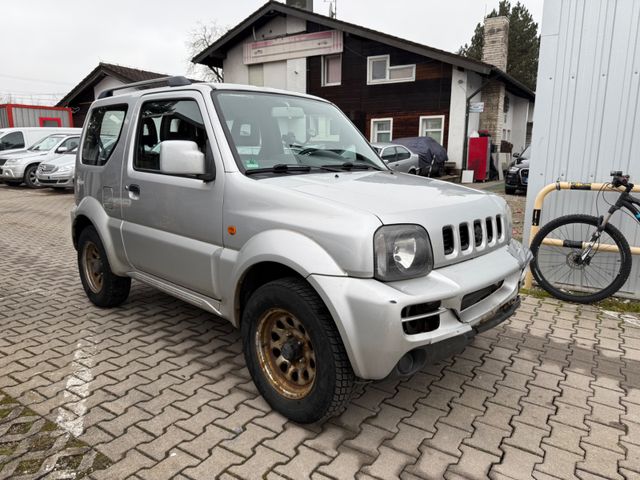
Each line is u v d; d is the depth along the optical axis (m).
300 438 2.70
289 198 2.77
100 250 4.38
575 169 5.07
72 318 4.51
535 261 5.10
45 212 11.62
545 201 5.25
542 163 5.20
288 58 21.86
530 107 28.48
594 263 5.07
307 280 2.56
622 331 4.26
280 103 3.77
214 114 3.28
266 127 3.50
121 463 2.47
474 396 3.18
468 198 3.07
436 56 18.06
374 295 2.35
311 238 2.61
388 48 19.42
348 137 4.12
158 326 4.31
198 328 4.27
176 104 3.59
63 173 15.01
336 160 3.73
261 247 2.78
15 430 2.74
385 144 14.99
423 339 2.42
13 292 5.32
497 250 3.15
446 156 18.00
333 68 21.20
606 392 3.25
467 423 2.87
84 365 3.55
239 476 2.39
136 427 2.78
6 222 10.17
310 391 2.70
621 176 4.60
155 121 3.76
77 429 2.75
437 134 19.28
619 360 3.71
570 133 5.04
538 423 2.88
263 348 2.98
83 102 26.81
